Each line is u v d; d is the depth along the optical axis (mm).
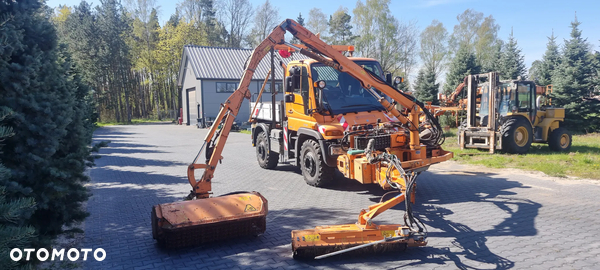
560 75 21672
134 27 56500
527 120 12789
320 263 4465
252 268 4363
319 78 8266
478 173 9891
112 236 5543
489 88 12820
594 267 4207
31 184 4438
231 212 4988
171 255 4793
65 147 5184
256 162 12523
